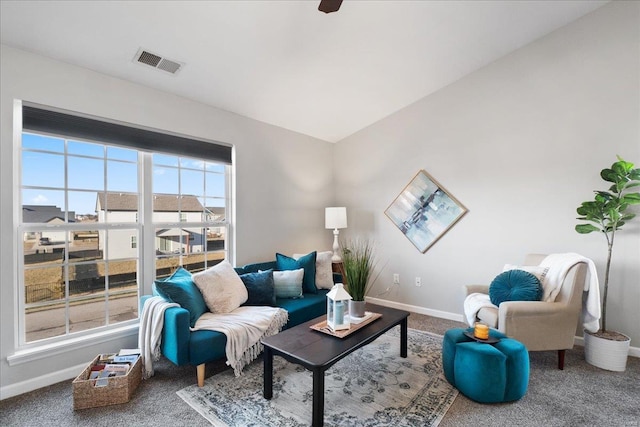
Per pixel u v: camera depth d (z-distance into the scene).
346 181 4.53
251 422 1.76
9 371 1.99
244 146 3.46
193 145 3.03
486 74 3.30
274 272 3.21
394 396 2.01
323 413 1.75
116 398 1.92
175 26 2.10
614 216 2.38
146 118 2.66
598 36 2.73
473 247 3.40
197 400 1.97
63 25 1.94
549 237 2.97
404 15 2.42
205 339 2.11
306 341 1.96
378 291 4.17
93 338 2.33
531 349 2.29
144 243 2.74
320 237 4.45
